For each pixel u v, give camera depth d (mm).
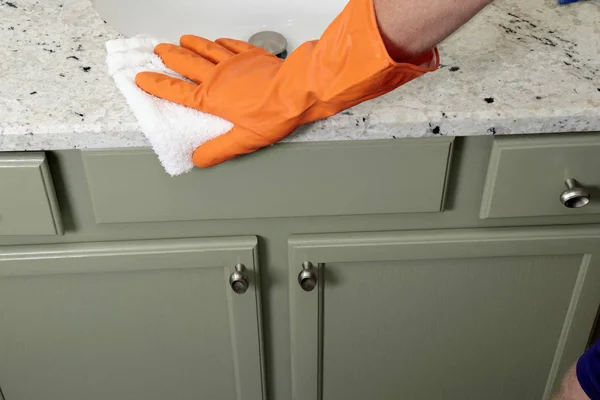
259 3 1213
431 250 979
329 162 897
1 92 882
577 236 977
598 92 878
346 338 1092
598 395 738
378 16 733
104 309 1029
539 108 854
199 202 927
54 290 1000
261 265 1009
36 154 868
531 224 987
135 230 960
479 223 985
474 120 852
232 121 839
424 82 899
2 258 948
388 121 850
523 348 1117
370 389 1164
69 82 906
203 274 999
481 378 1158
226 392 1149
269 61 916
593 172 914
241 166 896
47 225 924
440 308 1063
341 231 981
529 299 1058
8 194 890
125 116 854
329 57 771
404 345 1105
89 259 958
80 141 847
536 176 914
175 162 863
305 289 975
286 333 1092
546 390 1172
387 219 972
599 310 1105
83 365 1096
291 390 1169
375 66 747
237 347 1075
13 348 1063
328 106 820
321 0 1211
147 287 1009
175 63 923
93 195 908
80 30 1008
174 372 1117
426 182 920
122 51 936
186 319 1051
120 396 1146
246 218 954
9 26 1008
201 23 1195
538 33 985
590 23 1005
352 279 1021
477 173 934
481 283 1037
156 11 1169
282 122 817
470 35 981
